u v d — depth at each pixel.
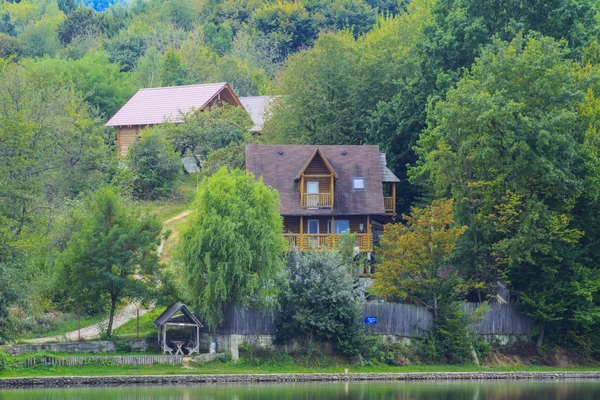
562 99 132.62
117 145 199.62
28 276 122.62
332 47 182.38
